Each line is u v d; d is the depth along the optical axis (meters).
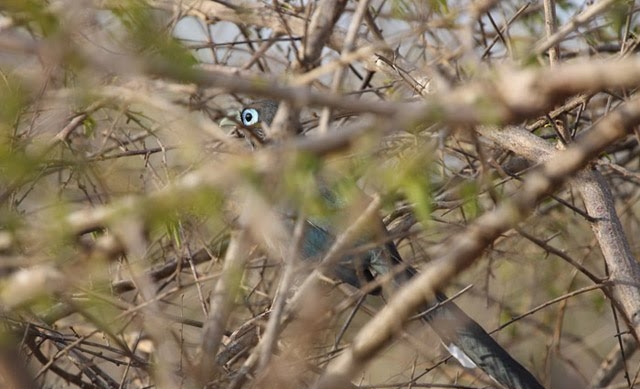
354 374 6.85
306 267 7.82
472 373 12.14
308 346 8.29
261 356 7.73
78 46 6.93
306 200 6.39
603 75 5.28
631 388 10.65
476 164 11.83
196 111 11.07
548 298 13.64
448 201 10.10
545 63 11.06
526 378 11.03
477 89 5.68
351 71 13.06
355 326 11.93
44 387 12.34
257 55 11.99
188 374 8.83
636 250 14.02
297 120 8.38
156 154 11.73
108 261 7.63
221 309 8.95
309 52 10.70
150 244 10.93
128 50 7.69
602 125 6.17
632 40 11.11
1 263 7.32
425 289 6.52
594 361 15.19
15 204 9.06
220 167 6.14
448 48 10.48
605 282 9.64
